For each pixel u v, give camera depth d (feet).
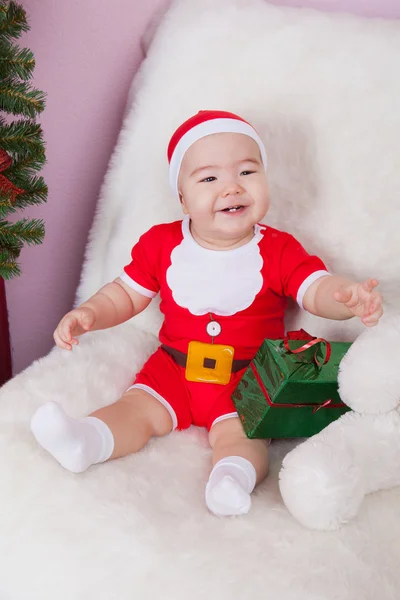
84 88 4.50
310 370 3.08
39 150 3.46
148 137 4.14
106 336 3.97
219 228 3.51
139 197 4.15
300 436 3.29
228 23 3.99
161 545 2.53
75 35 4.30
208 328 3.64
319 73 3.76
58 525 2.66
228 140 3.50
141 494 2.84
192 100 4.00
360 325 3.82
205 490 2.91
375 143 3.65
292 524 2.71
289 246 3.66
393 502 2.89
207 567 2.45
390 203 3.65
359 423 2.97
